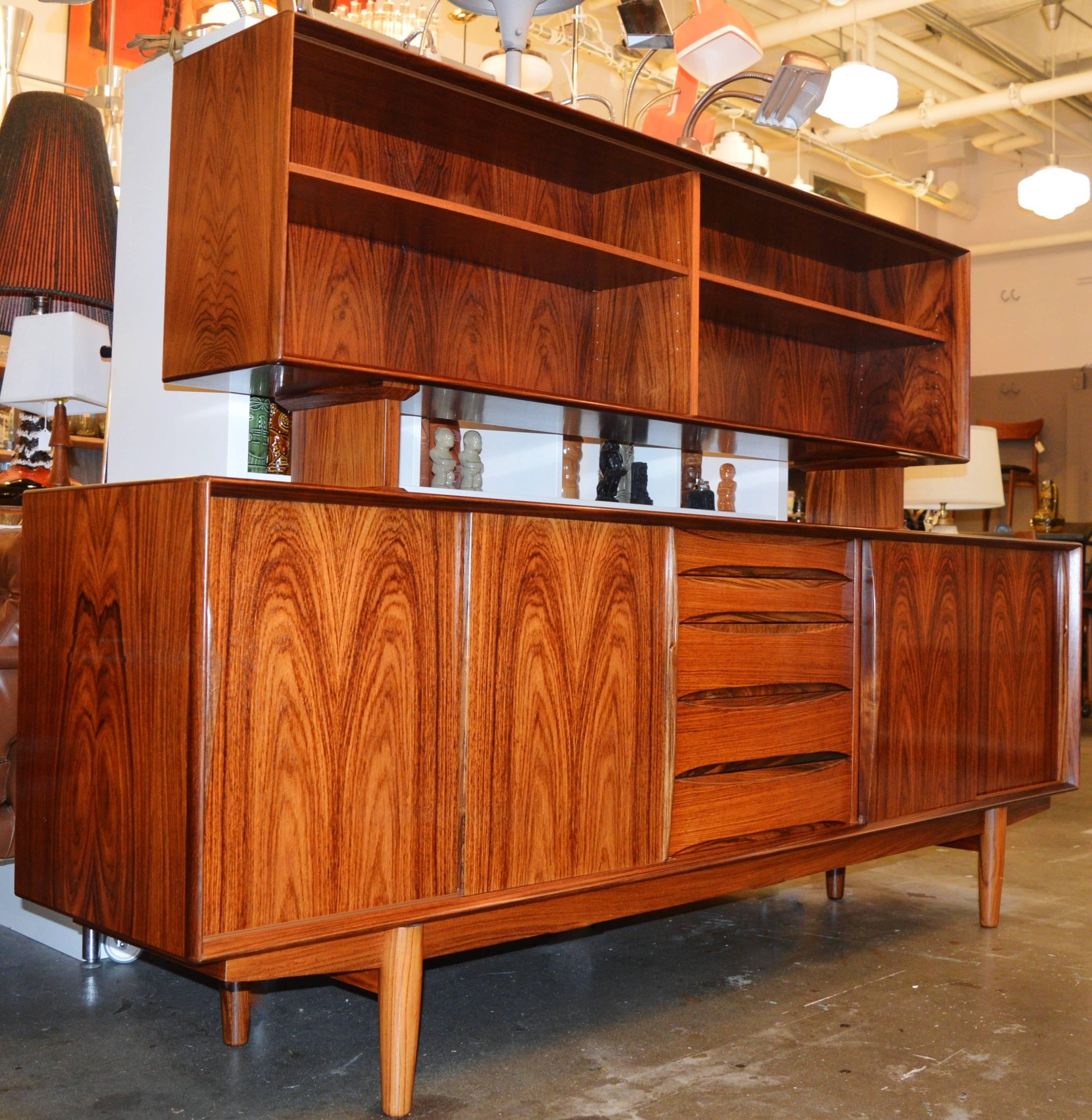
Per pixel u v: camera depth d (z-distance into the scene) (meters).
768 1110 1.81
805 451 3.12
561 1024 2.18
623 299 2.69
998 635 2.98
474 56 6.20
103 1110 1.77
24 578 1.90
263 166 1.85
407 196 2.06
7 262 3.02
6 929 2.77
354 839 1.72
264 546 1.62
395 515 1.77
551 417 2.55
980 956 2.65
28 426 3.58
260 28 1.87
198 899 1.55
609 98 6.88
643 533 2.14
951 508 4.31
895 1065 2.00
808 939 2.77
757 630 2.35
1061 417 9.73
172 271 2.03
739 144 4.04
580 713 2.02
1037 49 7.86
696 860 2.20
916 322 3.32
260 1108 1.78
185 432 2.22
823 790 2.49
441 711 1.83
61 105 3.11
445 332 2.49
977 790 2.89
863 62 6.60
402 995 1.76
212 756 1.56
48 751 1.83
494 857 1.89
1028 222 10.13
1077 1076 1.96
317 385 2.05
